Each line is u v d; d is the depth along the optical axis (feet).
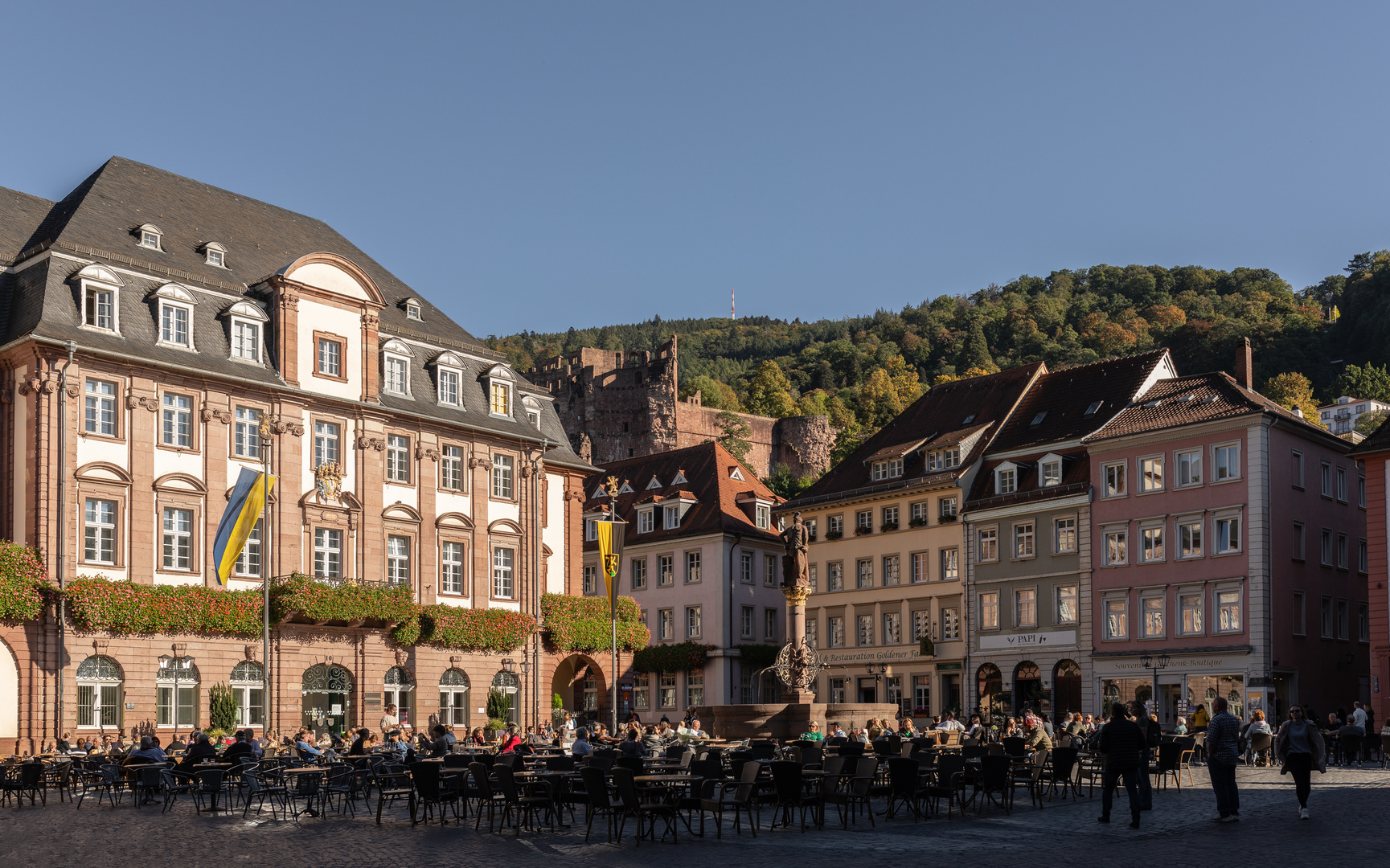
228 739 143.84
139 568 152.15
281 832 80.89
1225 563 197.88
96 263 154.61
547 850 70.74
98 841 76.23
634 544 275.18
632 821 86.02
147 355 154.71
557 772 82.89
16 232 163.53
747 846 70.90
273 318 169.48
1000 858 64.28
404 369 184.44
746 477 282.15
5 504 148.56
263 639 161.27
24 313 149.69
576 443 632.79
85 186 170.91
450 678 183.01
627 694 208.95
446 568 184.85
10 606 138.62
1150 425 209.36
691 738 119.96
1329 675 204.13
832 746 104.42
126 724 148.25
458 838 76.59
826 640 255.29
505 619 186.50
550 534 206.59
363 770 101.19
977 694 228.02
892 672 241.96
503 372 198.18
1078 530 216.33
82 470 148.36
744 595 262.47
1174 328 647.15
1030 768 92.48
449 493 186.39
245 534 149.48
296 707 163.84
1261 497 195.00
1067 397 237.66
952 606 233.96
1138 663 205.16
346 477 173.58
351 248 199.82
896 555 245.24
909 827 79.66
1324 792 101.19
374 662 172.76
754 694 261.24
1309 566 203.21
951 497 236.84
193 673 155.74
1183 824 77.56
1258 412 195.62
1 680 140.15
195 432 159.33
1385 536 168.66
